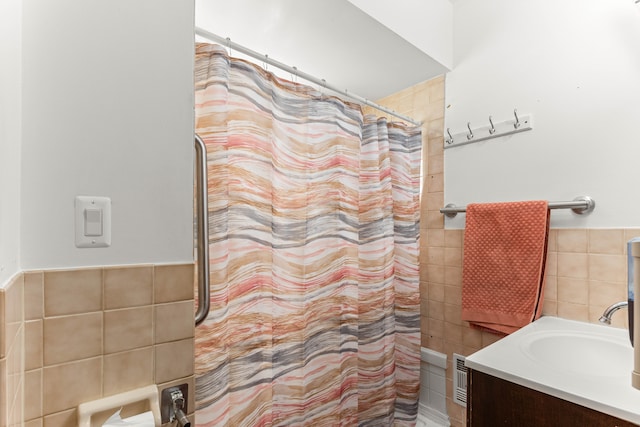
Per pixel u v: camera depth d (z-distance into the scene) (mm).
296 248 1327
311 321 1371
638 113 1215
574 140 1364
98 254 663
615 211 1256
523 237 1410
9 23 537
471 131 1692
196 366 976
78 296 639
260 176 1186
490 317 1487
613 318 1239
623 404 730
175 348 744
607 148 1279
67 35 643
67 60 642
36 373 594
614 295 1247
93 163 661
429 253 1887
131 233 699
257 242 1179
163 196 738
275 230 1267
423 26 1605
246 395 1138
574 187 1359
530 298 1378
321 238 1406
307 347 1355
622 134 1247
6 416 460
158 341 724
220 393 1006
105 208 670
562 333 1202
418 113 1954
